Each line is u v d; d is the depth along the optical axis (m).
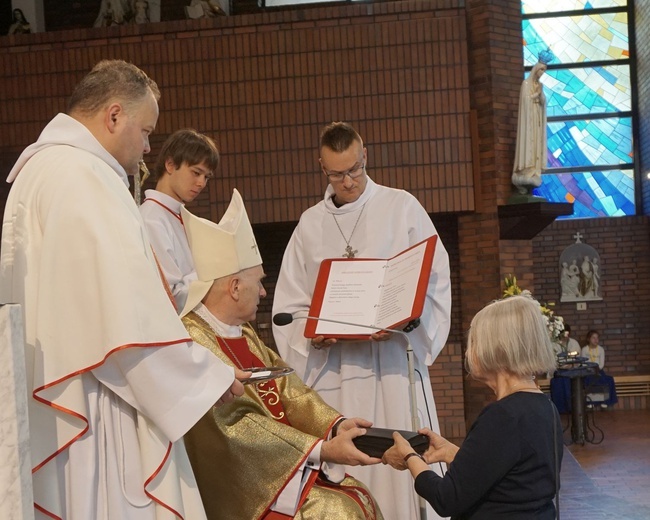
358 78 8.37
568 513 5.59
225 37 8.41
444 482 2.07
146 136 2.05
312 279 3.44
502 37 8.81
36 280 1.84
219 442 2.31
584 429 8.67
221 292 2.51
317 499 2.38
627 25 12.13
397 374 3.22
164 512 1.86
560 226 11.75
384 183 8.39
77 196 1.83
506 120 8.74
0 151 8.36
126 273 1.79
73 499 1.79
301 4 10.20
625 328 11.63
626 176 12.06
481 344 2.18
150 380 1.80
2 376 1.52
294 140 8.40
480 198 8.57
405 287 2.91
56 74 8.40
